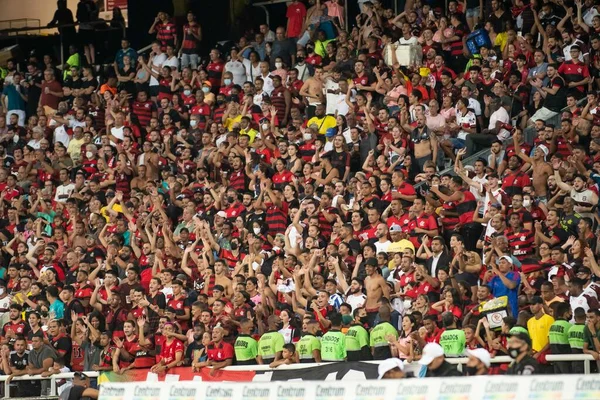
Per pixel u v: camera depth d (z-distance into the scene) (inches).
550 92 3213.6
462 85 3383.4
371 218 2896.2
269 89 3885.3
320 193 3196.4
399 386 1569.9
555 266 2472.9
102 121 4148.6
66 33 4758.9
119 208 3533.5
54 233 3491.6
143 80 4200.3
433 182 2913.4
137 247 3262.8
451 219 2876.5
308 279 2731.3
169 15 4707.2
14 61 4719.5
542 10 3563.0
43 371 2696.9
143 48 4736.7
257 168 3462.1
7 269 3368.6
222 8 4520.2
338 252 2827.3
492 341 2204.7
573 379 1454.2
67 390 2447.1
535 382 1473.9
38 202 3710.6
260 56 4148.6
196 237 3142.2
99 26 4790.8
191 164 3644.2
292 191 3193.9
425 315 2329.0
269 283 2810.0
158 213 3309.5
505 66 3395.7
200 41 4318.4
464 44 3661.4
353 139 3356.3
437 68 3506.4
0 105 4382.4
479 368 1638.8
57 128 4097.0
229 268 3063.5
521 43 3442.4
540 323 2222.0
